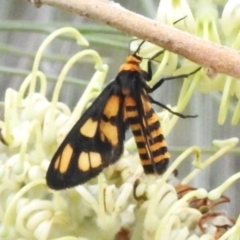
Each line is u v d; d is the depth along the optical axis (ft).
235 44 0.76
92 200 0.75
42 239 0.75
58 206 0.75
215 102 0.93
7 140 0.76
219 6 0.80
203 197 0.75
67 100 0.98
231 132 0.95
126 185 0.75
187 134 0.95
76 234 0.76
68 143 0.74
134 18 0.70
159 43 0.70
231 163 0.96
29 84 0.79
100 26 0.86
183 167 0.95
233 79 0.76
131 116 0.75
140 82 0.76
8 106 0.76
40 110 0.77
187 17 0.77
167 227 0.74
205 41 0.69
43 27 0.86
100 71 0.77
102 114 0.75
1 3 1.03
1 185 0.76
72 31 0.76
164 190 0.75
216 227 0.75
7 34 1.03
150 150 0.75
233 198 0.97
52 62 1.00
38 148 0.76
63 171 0.74
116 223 0.76
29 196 0.76
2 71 0.85
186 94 0.77
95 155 0.74
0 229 0.75
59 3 0.71
